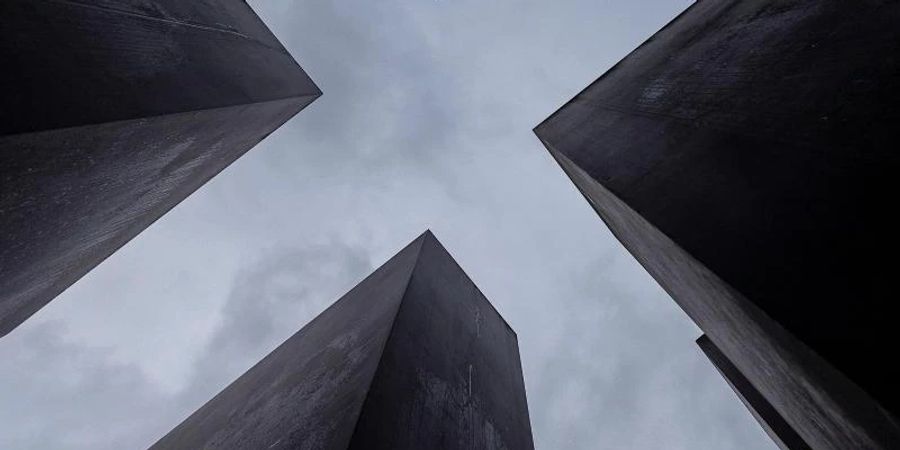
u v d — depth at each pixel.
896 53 2.30
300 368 6.20
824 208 2.12
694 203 2.83
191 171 5.68
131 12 3.96
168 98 3.77
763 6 3.90
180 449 7.22
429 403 4.63
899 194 1.88
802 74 2.80
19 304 4.70
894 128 2.05
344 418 3.56
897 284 1.72
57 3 3.18
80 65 3.08
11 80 2.59
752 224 2.39
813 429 3.34
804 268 2.03
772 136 2.66
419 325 5.68
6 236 3.11
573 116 6.07
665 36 5.82
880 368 1.61
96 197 3.84
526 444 6.95
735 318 2.74
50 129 2.66
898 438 1.68
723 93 3.44
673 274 3.84
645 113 4.35
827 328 1.81
